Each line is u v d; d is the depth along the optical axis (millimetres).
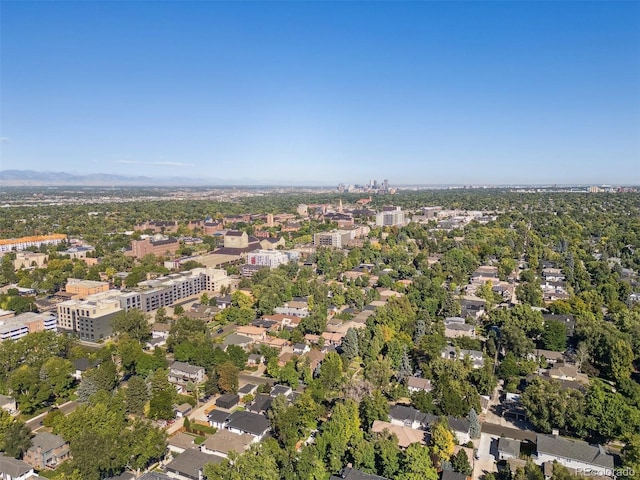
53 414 168250
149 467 149000
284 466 139000
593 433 164750
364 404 172500
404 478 134375
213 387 196000
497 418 181250
